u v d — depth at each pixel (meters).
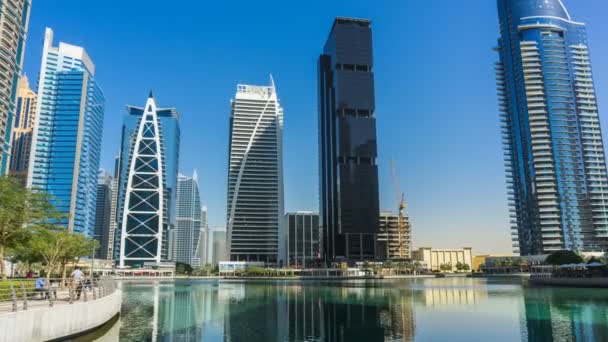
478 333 47.16
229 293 115.88
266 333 48.09
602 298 82.69
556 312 62.19
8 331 27.61
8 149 165.12
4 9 155.00
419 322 55.84
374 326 52.94
